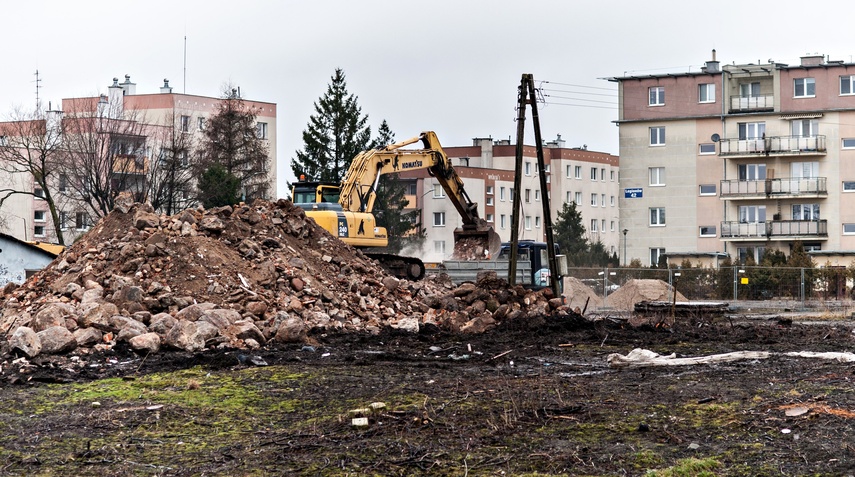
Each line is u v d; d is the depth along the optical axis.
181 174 61.94
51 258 37.78
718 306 29.20
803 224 61.47
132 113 65.62
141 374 14.95
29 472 9.52
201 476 9.29
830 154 61.69
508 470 9.28
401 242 75.88
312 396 13.01
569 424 10.98
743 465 9.17
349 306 21.36
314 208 30.33
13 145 63.31
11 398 13.02
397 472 9.29
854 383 13.19
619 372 15.24
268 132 85.56
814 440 9.93
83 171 59.53
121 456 10.05
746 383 13.50
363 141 75.88
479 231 33.97
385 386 13.68
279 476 9.23
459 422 11.16
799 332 22.61
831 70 61.50
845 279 45.59
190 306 18.30
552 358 17.28
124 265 20.09
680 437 10.30
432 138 33.34
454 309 23.02
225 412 12.09
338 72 75.88
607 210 102.06
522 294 24.20
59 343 16.38
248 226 22.70
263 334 18.50
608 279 46.31
